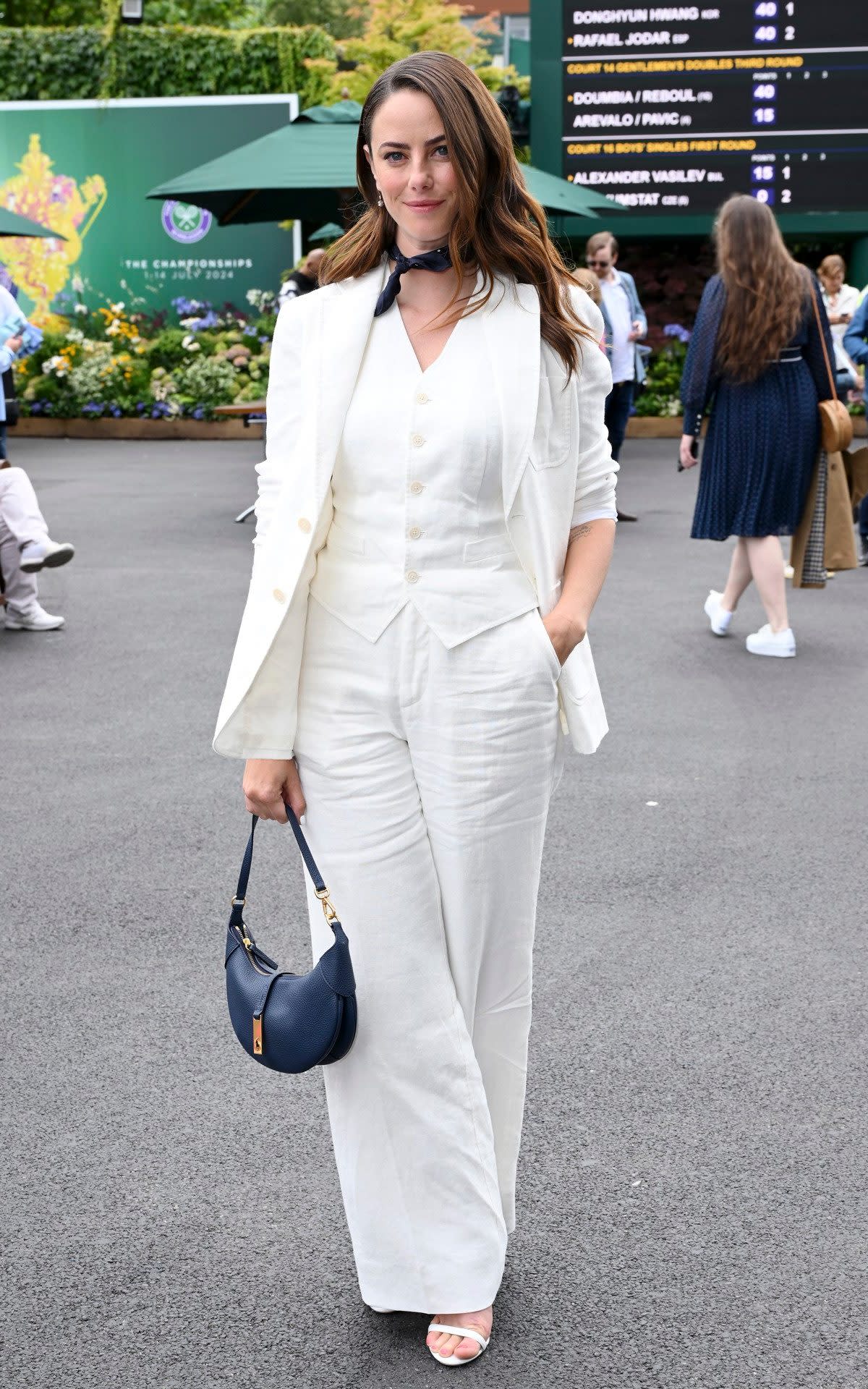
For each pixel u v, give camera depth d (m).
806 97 16.97
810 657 7.19
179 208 19.75
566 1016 3.50
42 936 3.95
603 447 2.34
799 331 6.79
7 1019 3.48
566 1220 2.71
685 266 19.30
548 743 2.27
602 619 8.06
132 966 3.77
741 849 4.61
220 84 20.61
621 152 17.28
